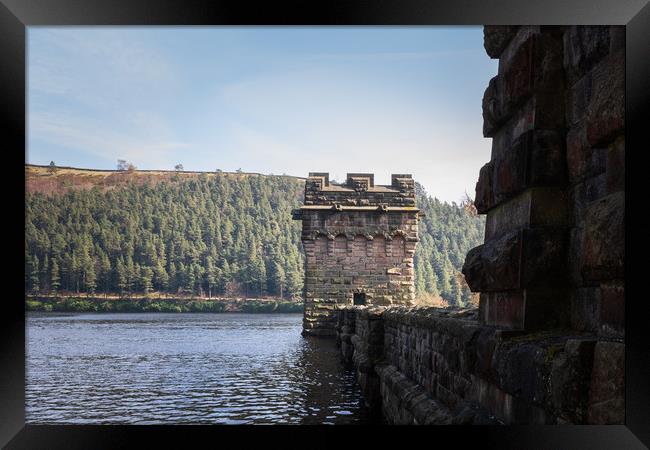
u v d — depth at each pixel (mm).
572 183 4969
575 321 4844
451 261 144125
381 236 44438
